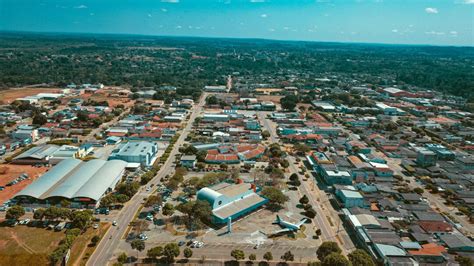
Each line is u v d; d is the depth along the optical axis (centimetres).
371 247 9688
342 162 16062
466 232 10862
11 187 13300
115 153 16112
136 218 11200
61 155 16075
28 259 8788
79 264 8812
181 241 9969
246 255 9438
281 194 12262
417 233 10406
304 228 10900
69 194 11931
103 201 11662
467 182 14438
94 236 9800
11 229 10344
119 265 8494
